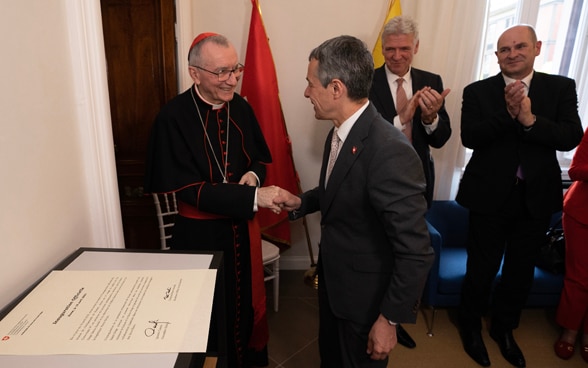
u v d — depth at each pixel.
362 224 1.03
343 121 1.03
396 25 1.74
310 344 2.00
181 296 0.73
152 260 0.87
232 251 1.44
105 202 1.06
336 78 0.97
